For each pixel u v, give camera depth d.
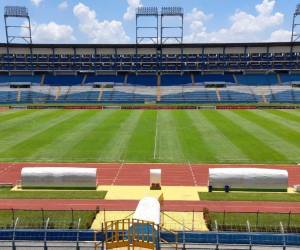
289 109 94.50
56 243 24.27
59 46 123.88
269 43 121.06
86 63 126.81
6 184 37.72
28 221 27.89
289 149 51.69
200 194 34.75
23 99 113.06
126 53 125.94
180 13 123.56
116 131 64.44
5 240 24.64
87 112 90.06
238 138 58.50
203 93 115.25
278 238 24.02
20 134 62.25
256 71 125.19
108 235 23.52
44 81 123.50
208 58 125.44
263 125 69.56
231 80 122.06
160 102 110.12
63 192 35.56
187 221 28.53
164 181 39.25
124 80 124.00
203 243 24.03
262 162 45.91
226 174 35.91
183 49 124.75
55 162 46.34
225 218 28.33
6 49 124.56
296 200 33.22
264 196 34.19
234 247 23.78
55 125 70.50
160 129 66.25
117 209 31.17
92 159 47.53
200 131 64.12
